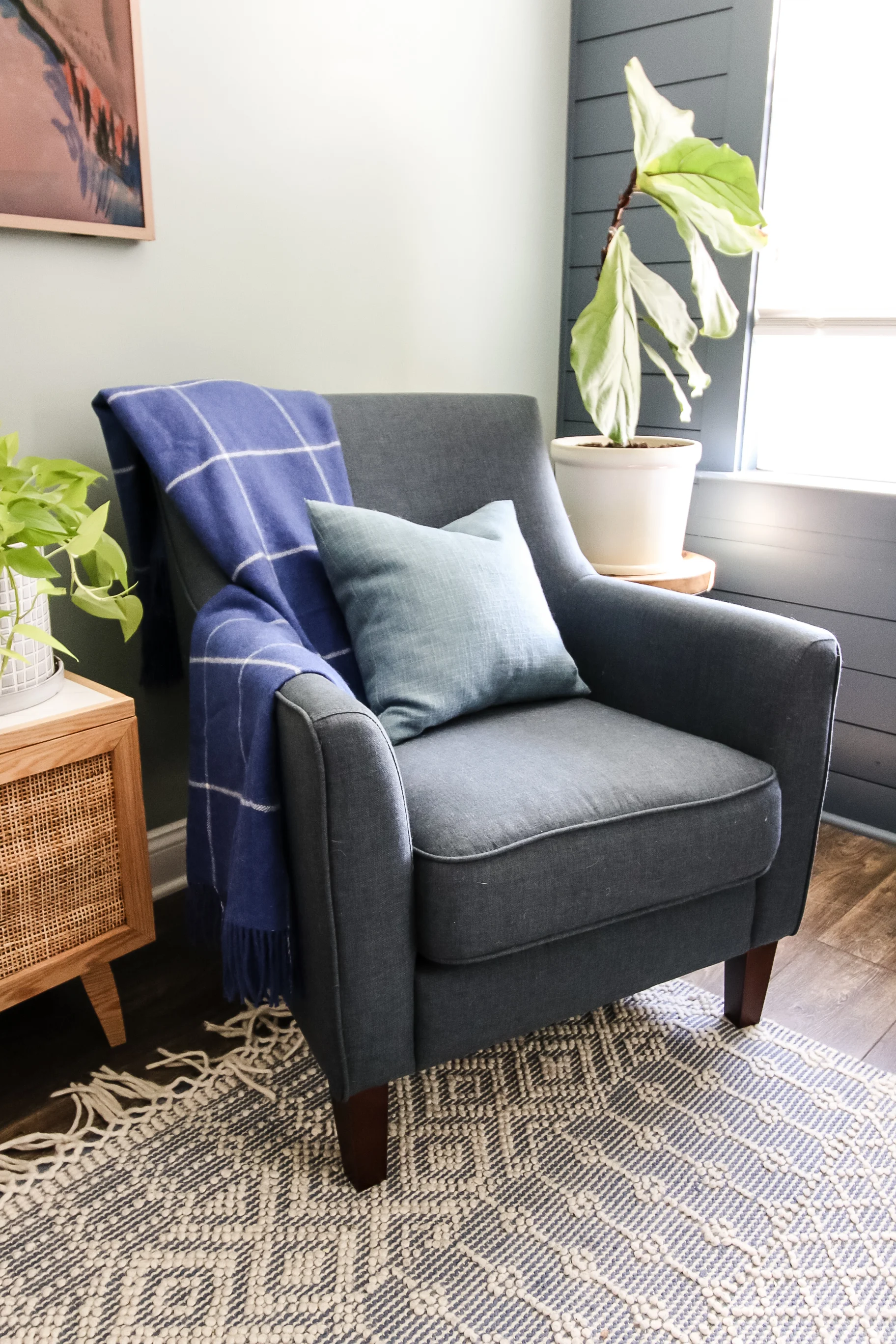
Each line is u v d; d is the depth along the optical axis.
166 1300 1.01
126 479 1.45
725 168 1.74
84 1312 1.00
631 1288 1.03
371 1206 1.13
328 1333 0.98
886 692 1.97
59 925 1.27
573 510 1.96
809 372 2.13
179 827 1.82
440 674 1.33
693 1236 1.09
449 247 2.07
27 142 1.38
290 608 1.37
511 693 1.42
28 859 1.22
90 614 1.61
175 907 1.76
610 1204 1.13
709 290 1.83
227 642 1.21
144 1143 1.22
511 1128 1.25
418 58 1.90
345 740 0.97
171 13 1.52
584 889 1.10
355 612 1.39
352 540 1.38
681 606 1.45
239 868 1.07
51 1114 1.27
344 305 1.90
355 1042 1.06
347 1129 1.12
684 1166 1.19
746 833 1.21
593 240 2.32
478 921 1.04
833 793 2.11
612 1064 1.36
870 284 1.98
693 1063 1.37
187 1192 1.14
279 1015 1.46
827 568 2.01
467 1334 0.98
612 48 2.19
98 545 1.29
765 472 2.22
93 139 1.45
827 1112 1.28
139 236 1.53
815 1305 1.01
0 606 1.20
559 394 2.48
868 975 1.57
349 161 1.83
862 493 1.92
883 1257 1.07
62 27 1.38
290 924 1.09
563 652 1.46
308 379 1.87
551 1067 1.36
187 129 1.58
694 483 2.20
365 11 1.79
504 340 2.27
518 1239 1.08
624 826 1.13
